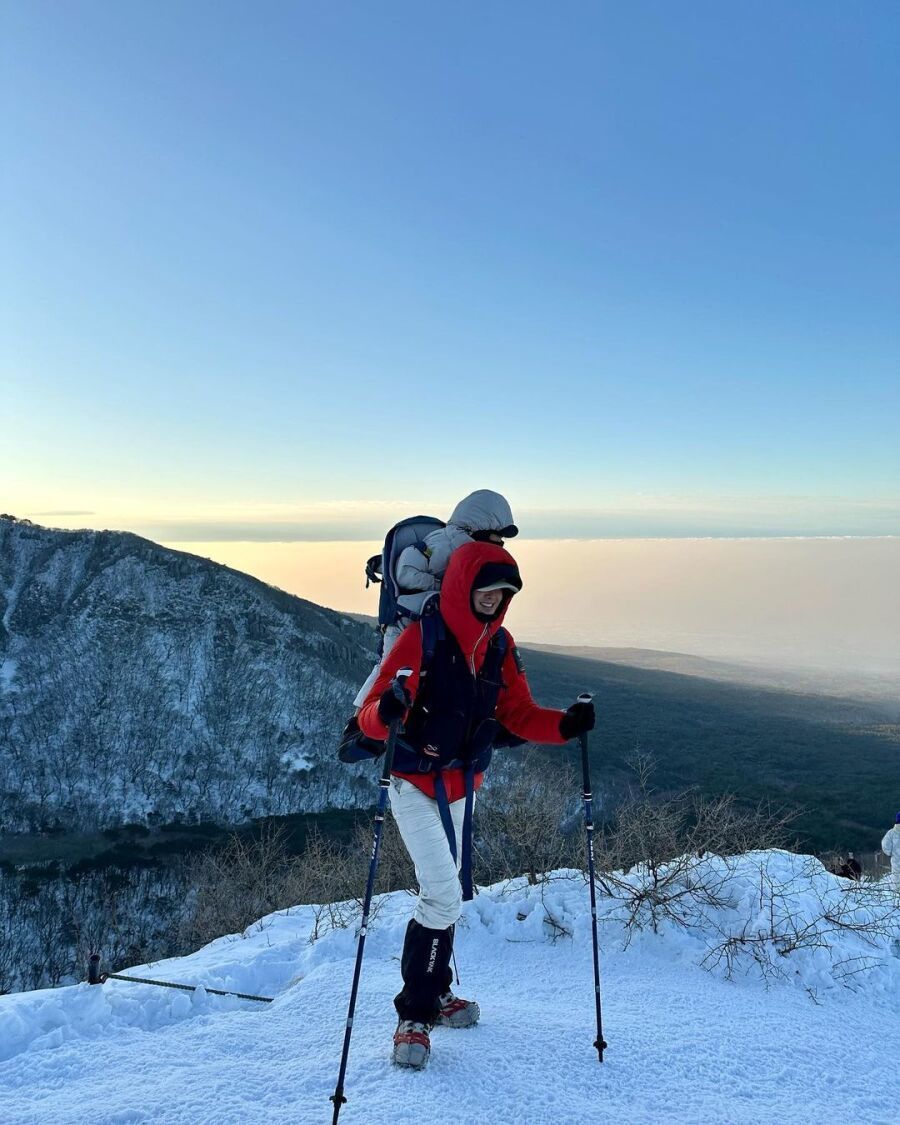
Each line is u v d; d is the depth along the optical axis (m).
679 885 4.43
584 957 4.01
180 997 3.52
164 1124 2.22
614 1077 2.51
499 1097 2.31
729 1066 2.66
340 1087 2.20
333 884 12.72
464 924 4.42
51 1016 3.20
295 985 3.60
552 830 7.53
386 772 2.52
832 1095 2.51
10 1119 2.33
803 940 3.90
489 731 2.79
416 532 2.97
